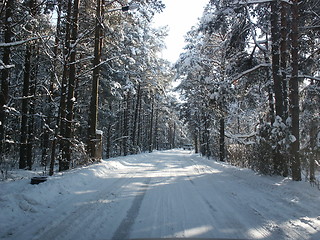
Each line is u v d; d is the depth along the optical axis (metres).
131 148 30.61
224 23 11.90
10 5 8.95
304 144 10.16
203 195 6.99
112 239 3.94
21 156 12.80
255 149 10.82
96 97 13.02
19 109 15.18
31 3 11.02
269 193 7.16
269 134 9.84
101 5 13.07
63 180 7.47
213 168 14.21
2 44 7.84
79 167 11.32
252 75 13.48
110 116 21.55
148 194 7.01
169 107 52.31
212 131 24.14
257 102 15.91
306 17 10.66
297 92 8.63
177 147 93.12
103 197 6.52
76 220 4.76
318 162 9.72
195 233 4.22
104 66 17.69
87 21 13.73
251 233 4.26
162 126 60.12
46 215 5.03
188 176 10.78
